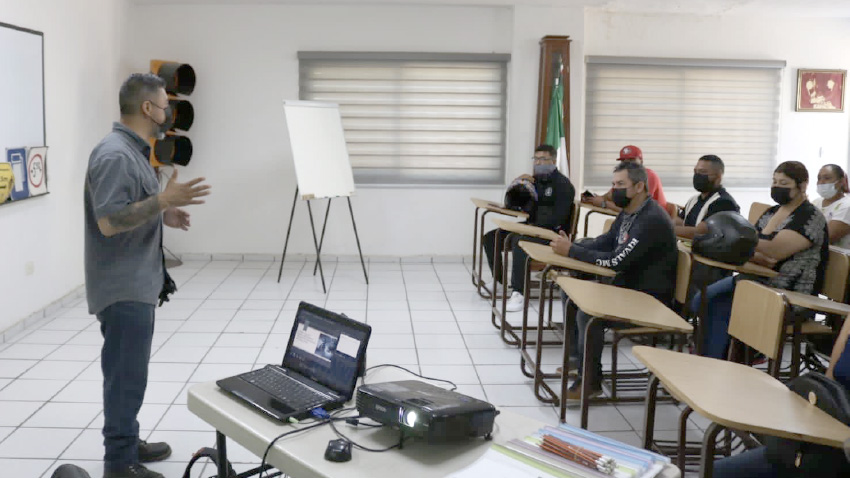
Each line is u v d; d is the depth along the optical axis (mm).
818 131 7574
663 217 3607
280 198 7215
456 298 5938
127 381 2643
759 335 2695
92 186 2473
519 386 3988
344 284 6363
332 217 7270
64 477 1461
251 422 1805
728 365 2307
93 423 3340
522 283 5590
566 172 7035
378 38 7102
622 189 3760
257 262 7234
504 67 7227
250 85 7078
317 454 1641
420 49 7145
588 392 3041
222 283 6293
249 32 7020
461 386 3969
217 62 7031
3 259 4535
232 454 3037
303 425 1795
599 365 3645
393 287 6289
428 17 7105
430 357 4449
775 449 1900
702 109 7434
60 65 5352
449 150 7312
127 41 6867
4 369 4027
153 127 2656
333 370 2014
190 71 6770
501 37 7164
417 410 1633
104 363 2650
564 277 3557
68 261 5578
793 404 1960
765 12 7074
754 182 7586
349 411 1893
